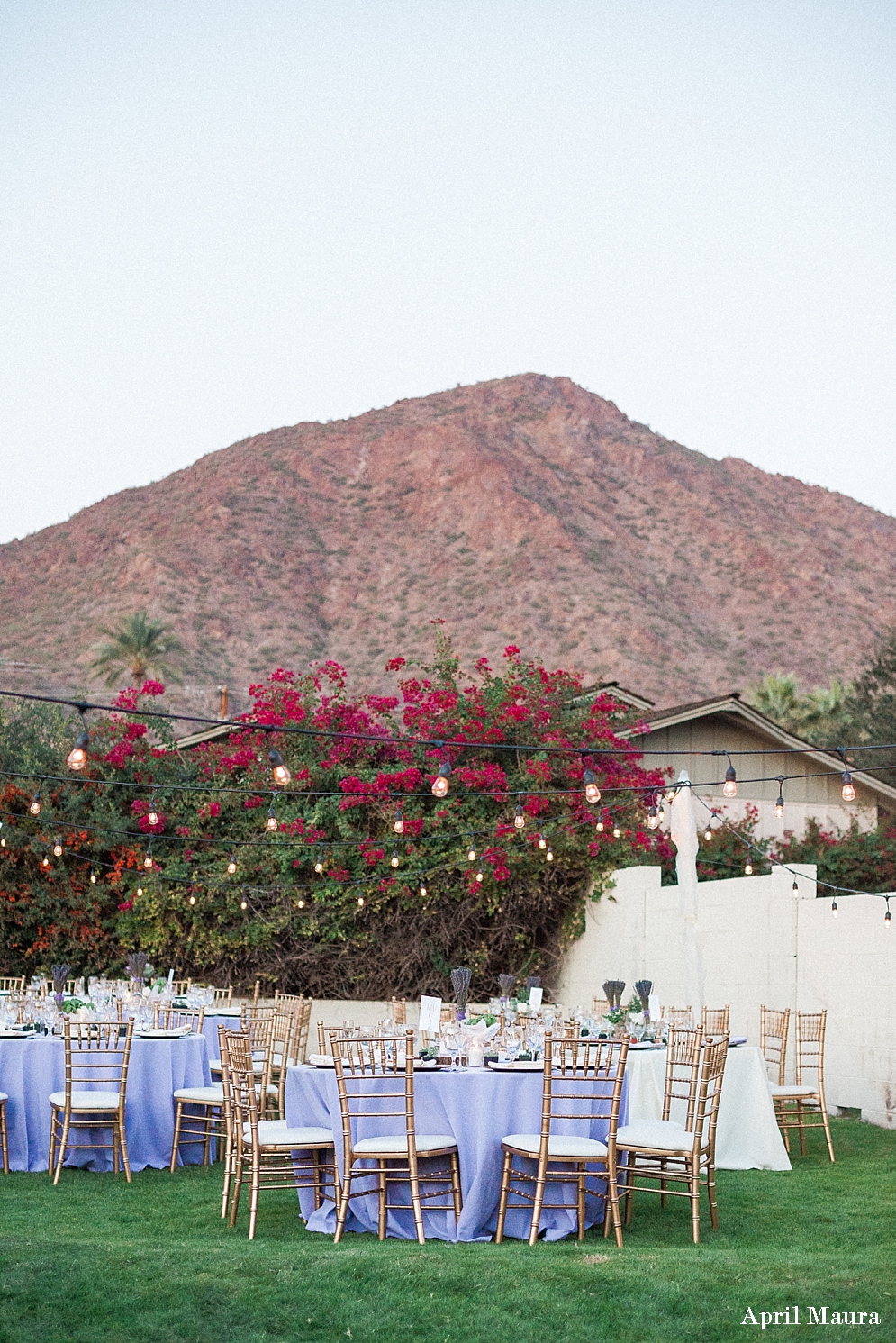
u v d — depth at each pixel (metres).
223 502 127.25
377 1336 5.06
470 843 12.84
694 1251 6.41
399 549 125.50
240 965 15.68
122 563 118.06
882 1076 10.94
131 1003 10.07
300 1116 7.30
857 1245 6.68
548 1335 5.08
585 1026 8.64
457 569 120.19
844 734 32.34
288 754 15.74
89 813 15.73
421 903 14.87
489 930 14.98
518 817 9.62
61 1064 8.75
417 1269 5.76
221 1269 5.73
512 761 14.97
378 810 14.85
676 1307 5.36
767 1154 9.06
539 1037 7.84
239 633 108.69
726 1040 7.38
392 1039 6.67
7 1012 9.60
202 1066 9.30
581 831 14.15
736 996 12.48
